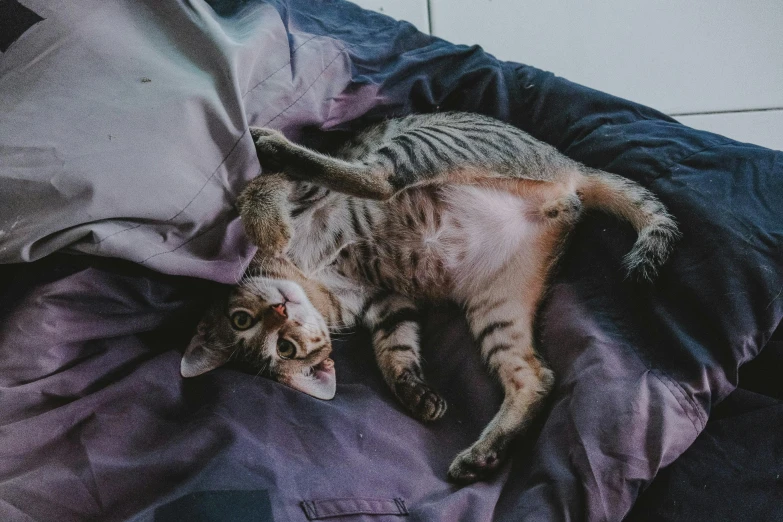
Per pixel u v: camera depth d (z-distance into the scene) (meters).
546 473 0.52
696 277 0.56
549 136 0.69
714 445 0.54
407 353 0.64
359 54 0.65
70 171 0.50
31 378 0.51
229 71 0.55
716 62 0.86
